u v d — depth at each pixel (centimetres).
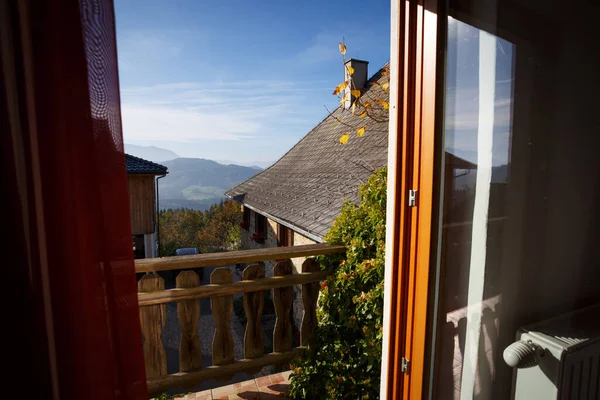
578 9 135
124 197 75
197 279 204
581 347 121
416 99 139
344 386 223
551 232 142
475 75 127
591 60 141
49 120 65
